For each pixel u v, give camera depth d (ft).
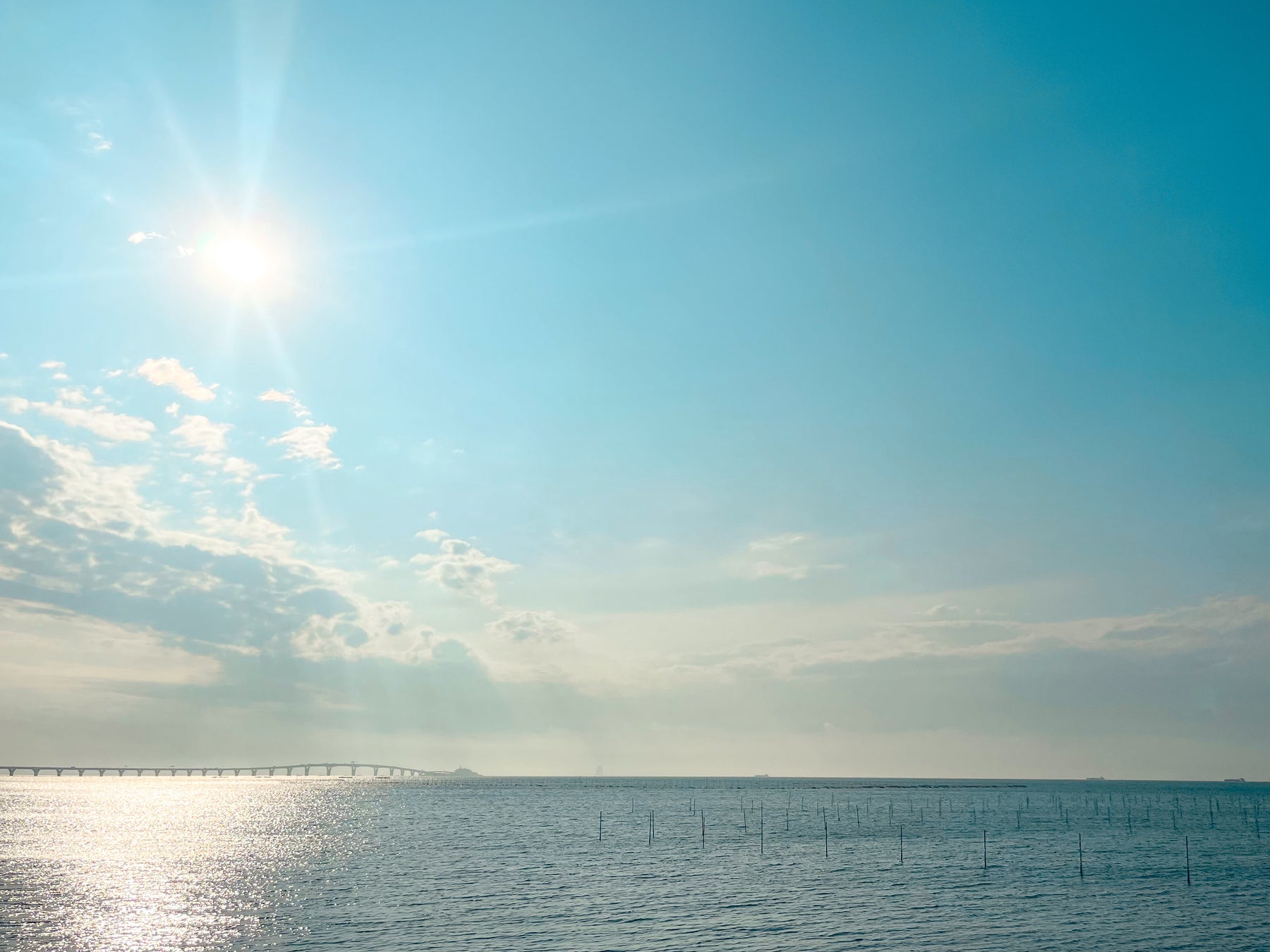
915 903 319.88
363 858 461.78
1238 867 428.56
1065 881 378.32
